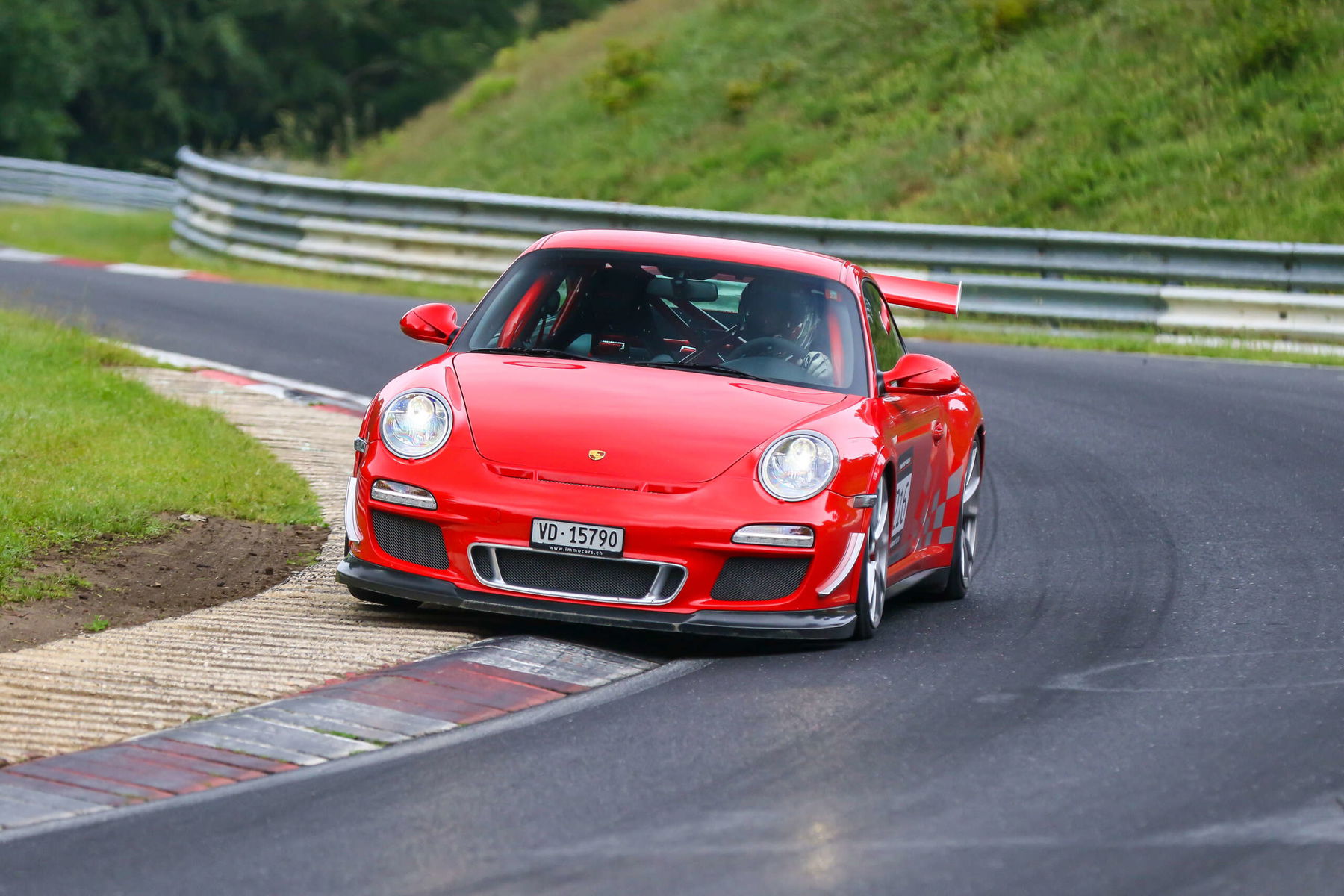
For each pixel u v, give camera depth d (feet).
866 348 79.30
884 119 295.28
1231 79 263.08
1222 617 79.30
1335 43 260.83
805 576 69.05
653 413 71.61
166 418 115.85
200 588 77.36
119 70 526.16
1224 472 122.52
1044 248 208.44
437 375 75.41
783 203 278.05
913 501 79.71
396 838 46.26
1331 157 237.86
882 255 216.95
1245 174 239.91
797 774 52.85
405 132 395.55
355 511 72.43
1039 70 286.66
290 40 570.87
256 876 43.29
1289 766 54.95
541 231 238.27
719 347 78.28
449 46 579.48
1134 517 107.24
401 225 250.78
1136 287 200.54
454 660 65.41
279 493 98.58
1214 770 54.39
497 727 57.62
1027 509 110.11
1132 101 266.77
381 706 59.11
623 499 67.92
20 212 330.13
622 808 49.19
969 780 52.70
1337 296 192.75
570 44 398.21
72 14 509.35
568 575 68.64
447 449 70.49
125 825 47.01
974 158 268.00
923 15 323.16
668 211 229.66
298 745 54.49
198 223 281.33
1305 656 71.20
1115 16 291.17
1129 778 53.31
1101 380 167.73
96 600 73.36
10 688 58.85
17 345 134.62
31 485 89.97
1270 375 172.76
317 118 559.79
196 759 52.85
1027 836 47.60
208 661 63.93
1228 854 46.47
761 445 70.38
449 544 69.31
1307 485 117.19
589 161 322.75
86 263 248.93
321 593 77.25
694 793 50.72
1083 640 74.64
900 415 78.69
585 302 80.38
